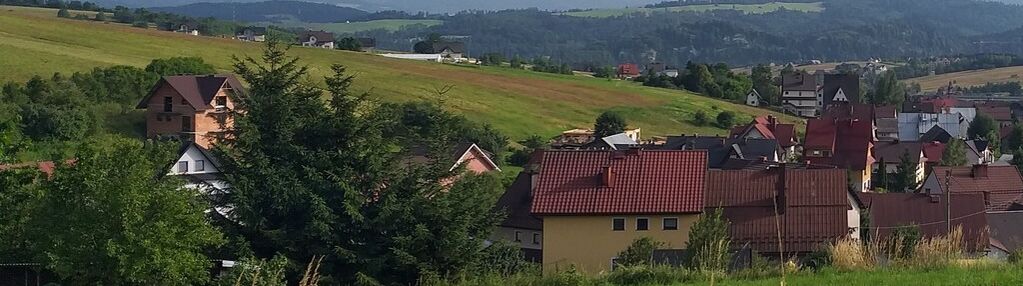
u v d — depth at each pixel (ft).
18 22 376.89
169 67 289.74
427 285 82.07
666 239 126.41
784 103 524.11
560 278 61.77
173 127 233.14
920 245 60.90
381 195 91.04
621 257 94.99
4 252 85.97
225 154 93.71
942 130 384.06
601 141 285.23
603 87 443.32
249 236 90.22
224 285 74.90
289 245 88.02
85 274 82.79
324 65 382.22
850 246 60.70
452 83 391.65
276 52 99.71
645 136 354.95
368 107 96.53
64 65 292.20
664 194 127.34
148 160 87.30
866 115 395.34
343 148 93.40
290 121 93.71
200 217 85.05
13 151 70.49
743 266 63.98
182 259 82.28
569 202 127.34
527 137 316.19
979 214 148.46
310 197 89.15
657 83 506.89
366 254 88.79
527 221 142.41
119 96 256.52
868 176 259.39
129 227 81.46
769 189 130.93
